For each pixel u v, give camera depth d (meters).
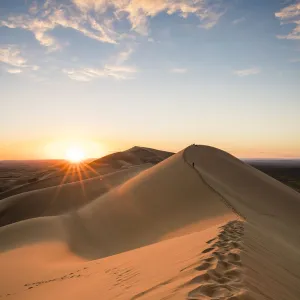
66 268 14.43
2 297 11.70
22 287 12.40
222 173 39.41
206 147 52.12
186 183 30.14
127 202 30.66
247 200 29.27
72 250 21.75
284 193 35.50
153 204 27.69
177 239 12.48
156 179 34.59
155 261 9.04
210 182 30.23
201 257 7.36
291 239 17.88
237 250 7.80
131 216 26.84
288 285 6.85
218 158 45.47
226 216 19.03
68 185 54.28
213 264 6.59
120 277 8.62
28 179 100.69
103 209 31.36
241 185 35.75
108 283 8.40
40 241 23.72
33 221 29.80
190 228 19.09
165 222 23.03
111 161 110.06
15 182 97.62
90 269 12.28
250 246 8.85
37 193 51.22
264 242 10.56
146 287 6.48
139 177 39.97
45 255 18.92
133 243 21.12
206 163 42.34
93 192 51.56
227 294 4.95
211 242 8.86
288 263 8.98
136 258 10.87
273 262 8.21
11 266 16.31
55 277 12.85
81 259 18.50
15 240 24.56
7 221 45.53
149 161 118.50
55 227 28.36
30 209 47.47
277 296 5.72
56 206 47.38
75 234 26.64
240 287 5.34
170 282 6.20
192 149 48.22
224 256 7.21
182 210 24.36
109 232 25.14
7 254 19.62
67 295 8.91
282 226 21.95
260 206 28.44
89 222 28.94
